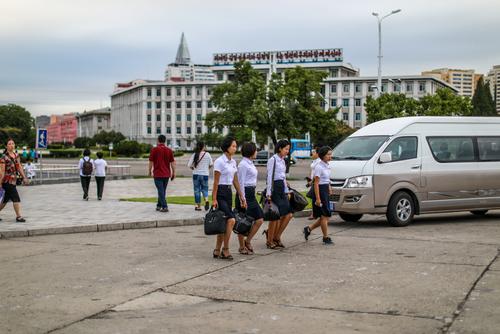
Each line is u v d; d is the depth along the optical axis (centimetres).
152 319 611
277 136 3700
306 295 713
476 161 1534
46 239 1207
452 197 1492
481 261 932
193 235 1271
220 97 4147
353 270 866
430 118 1519
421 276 820
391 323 595
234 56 12838
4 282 786
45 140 2950
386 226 1431
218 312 638
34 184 2919
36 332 566
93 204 1878
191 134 13762
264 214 1033
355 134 1566
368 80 11725
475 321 600
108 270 868
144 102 14138
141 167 5288
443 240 1177
